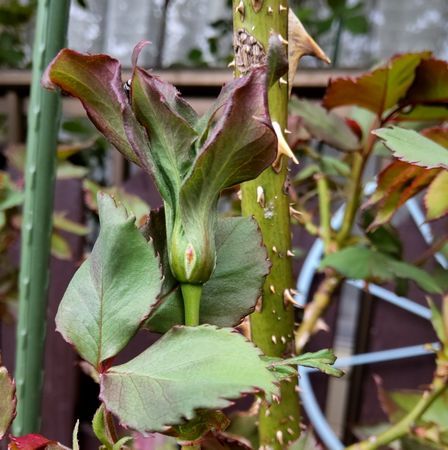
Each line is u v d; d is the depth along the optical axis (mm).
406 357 644
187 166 160
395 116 373
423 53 310
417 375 639
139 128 158
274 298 238
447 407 365
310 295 655
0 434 183
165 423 137
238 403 608
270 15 207
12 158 582
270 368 170
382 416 651
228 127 144
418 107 359
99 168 942
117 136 167
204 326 156
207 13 1108
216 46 991
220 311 191
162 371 151
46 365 689
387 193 285
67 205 684
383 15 985
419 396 433
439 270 428
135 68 154
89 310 169
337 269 357
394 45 978
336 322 642
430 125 410
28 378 315
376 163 658
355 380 667
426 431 318
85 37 1050
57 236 583
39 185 305
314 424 637
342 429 693
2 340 727
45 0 280
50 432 691
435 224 584
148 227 189
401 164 283
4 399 185
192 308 166
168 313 181
